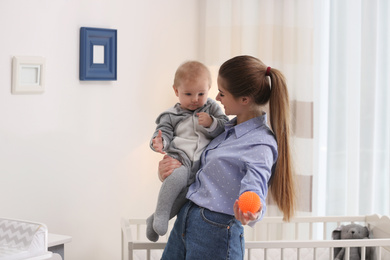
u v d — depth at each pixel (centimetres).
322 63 290
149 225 181
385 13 283
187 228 170
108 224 251
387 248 241
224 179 165
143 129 265
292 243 199
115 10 247
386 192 287
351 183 285
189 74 178
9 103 208
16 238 151
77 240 238
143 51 262
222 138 177
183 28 282
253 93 168
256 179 154
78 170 236
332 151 286
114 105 250
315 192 290
